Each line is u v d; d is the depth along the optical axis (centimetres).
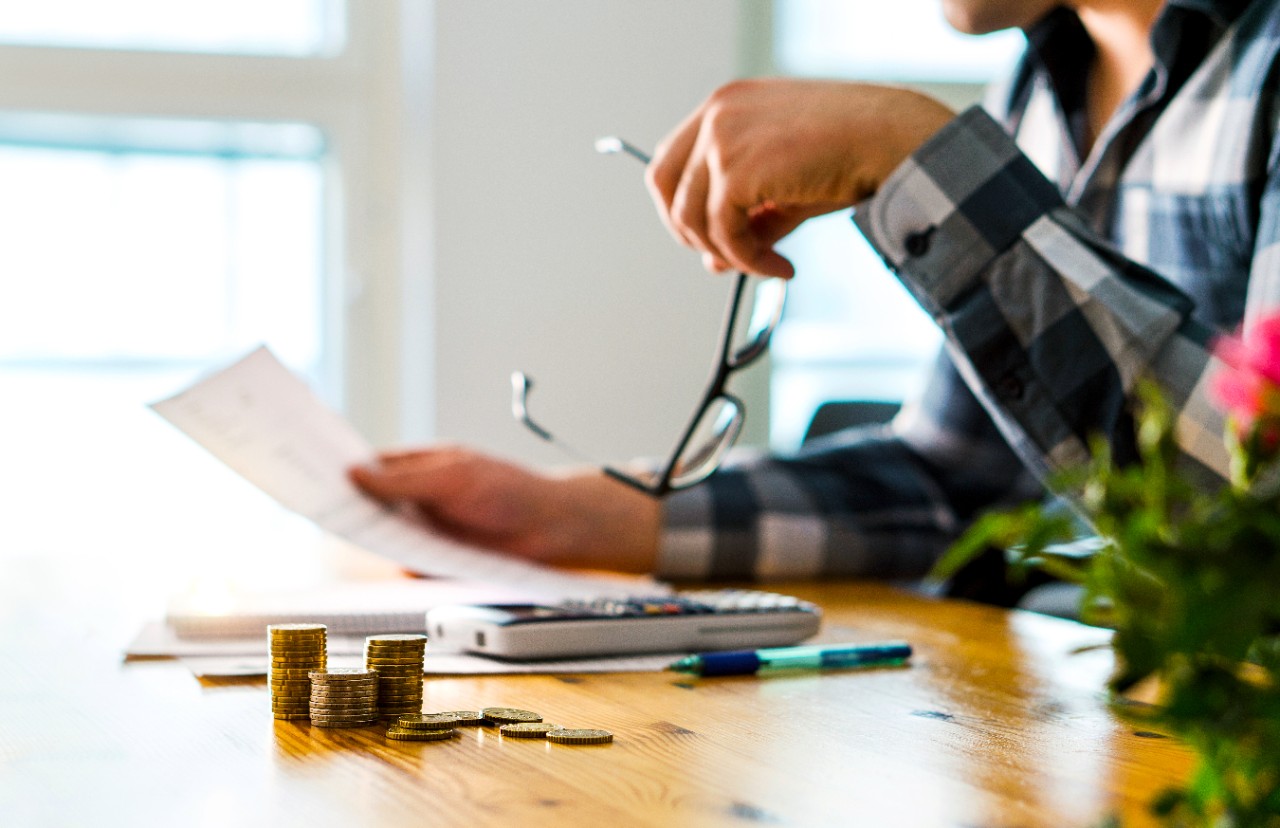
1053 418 78
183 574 101
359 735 48
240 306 243
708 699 56
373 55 244
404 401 245
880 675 63
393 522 92
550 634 64
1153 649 24
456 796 40
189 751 46
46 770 43
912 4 260
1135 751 47
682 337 239
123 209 236
